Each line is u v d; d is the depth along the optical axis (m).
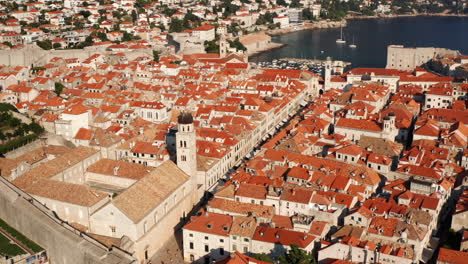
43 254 171.25
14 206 182.38
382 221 179.75
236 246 173.88
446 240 189.25
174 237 199.62
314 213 186.62
